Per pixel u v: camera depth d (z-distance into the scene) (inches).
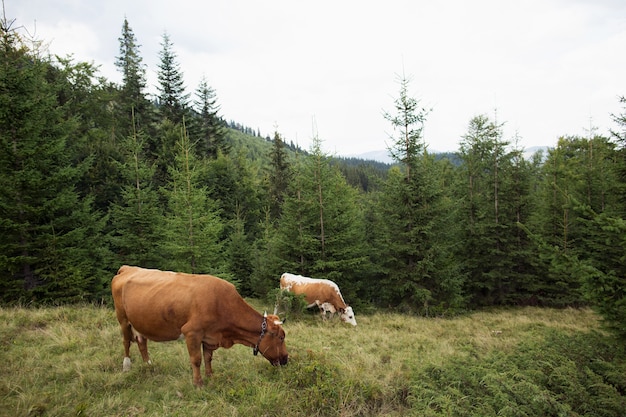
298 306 493.4
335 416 200.8
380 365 281.3
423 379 247.4
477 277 708.0
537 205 719.1
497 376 220.4
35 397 191.8
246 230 1150.3
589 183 629.6
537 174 1075.9
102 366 244.4
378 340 381.4
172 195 540.1
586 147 820.6
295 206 615.8
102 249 535.8
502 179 698.8
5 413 173.9
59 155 508.7
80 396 201.9
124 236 552.4
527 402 199.3
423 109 555.8
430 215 581.0
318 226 625.0
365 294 650.8
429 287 589.9
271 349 247.9
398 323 478.6
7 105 427.8
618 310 239.1
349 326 459.5
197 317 222.1
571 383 213.3
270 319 251.1
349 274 605.9
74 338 288.7
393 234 604.7
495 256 698.2
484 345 360.5
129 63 1464.1
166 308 223.5
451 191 743.7
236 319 237.8
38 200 451.5
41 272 461.1
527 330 465.7
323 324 460.1
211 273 536.1
